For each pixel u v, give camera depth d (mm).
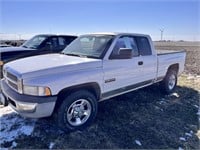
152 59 5031
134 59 4477
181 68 6484
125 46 4359
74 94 3365
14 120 3801
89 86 3635
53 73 3164
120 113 4395
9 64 3723
